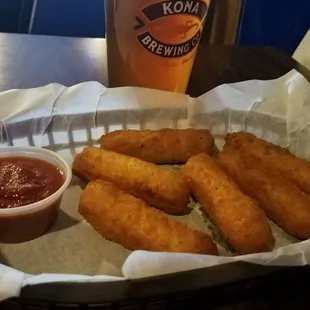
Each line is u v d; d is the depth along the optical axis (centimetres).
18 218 20
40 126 26
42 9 47
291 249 18
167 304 17
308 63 35
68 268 20
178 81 27
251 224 21
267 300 18
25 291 16
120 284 16
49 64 33
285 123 27
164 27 25
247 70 34
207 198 23
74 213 23
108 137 26
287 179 25
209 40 44
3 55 33
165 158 26
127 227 21
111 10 25
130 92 27
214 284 17
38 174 22
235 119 28
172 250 20
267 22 44
